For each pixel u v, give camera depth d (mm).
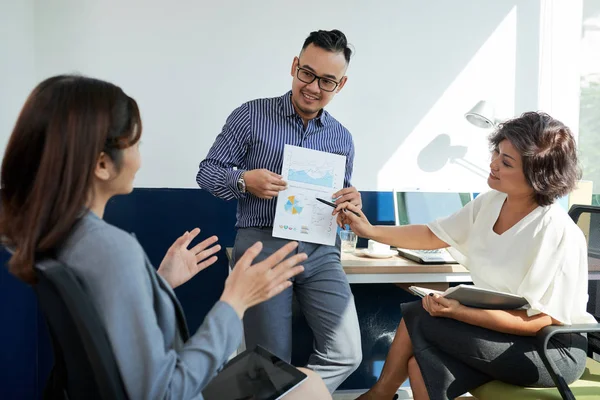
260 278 1094
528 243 1729
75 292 872
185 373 959
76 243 934
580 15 2873
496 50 2799
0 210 958
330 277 1956
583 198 2666
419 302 1858
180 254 1343
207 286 2604
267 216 1922
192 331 2613
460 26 2756
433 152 2764
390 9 2688
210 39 2568
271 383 1206
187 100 2566
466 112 2787
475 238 1901
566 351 1643
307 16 2629
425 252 2369
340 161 1934
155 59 2531
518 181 1718
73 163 913
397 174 2742
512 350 1605
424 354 1704
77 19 2461
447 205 2633
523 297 1629
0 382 1826
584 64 2920
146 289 948
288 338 1917
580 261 1696
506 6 2795
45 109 921
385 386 1917
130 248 945
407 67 2719
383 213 2686
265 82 2621
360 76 2686
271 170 1957
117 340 910
